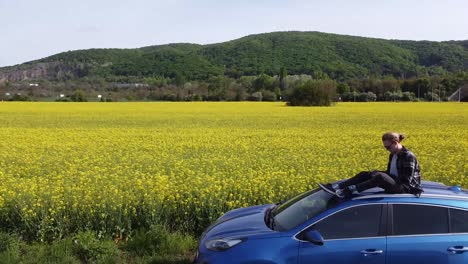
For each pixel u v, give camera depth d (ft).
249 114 160.86
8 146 67.05
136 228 27.40
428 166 44.73
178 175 39.14
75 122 126.93
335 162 49.14
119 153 57.82
